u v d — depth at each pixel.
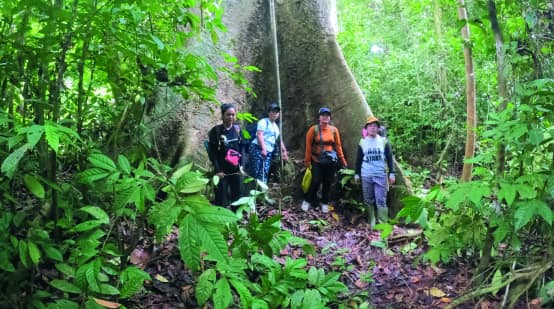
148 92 3.10
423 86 8.34
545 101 2.58
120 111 3.48
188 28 5.83
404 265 4.02
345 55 9.25
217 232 1.51
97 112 3.67
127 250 2.42
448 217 3.28
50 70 2.75
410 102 8.33
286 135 6.85
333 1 7.33
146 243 3.51
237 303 2.85
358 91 6.46
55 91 2.32
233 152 4.79
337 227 5.35
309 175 5.72
